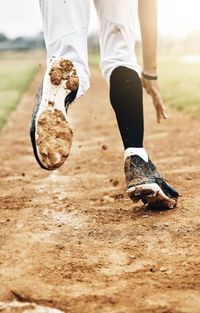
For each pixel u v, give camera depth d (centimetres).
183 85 1609
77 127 767
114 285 166
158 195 239
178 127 716
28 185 350
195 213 249
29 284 166
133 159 237
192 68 2991
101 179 362
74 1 214
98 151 517
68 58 213
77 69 209
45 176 388
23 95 1628
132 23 236
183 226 228
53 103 199
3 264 184
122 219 246
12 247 204
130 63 238
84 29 220
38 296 156
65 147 200
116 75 235
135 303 151
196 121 786
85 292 160
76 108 1148
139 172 236
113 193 307
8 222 245
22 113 1073
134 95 235
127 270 180
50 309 147
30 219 250
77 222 244
